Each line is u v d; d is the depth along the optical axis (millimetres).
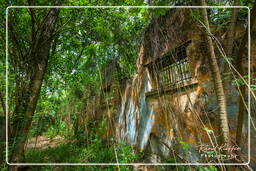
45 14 3061
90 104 5871
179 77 2613
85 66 4898
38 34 3025
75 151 4098
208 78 2121
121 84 4746
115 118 4785
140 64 3727
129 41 3814
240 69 1413
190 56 2338
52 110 4504
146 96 3439
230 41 1637
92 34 4406
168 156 2656
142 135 3486
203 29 1580
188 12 2285
